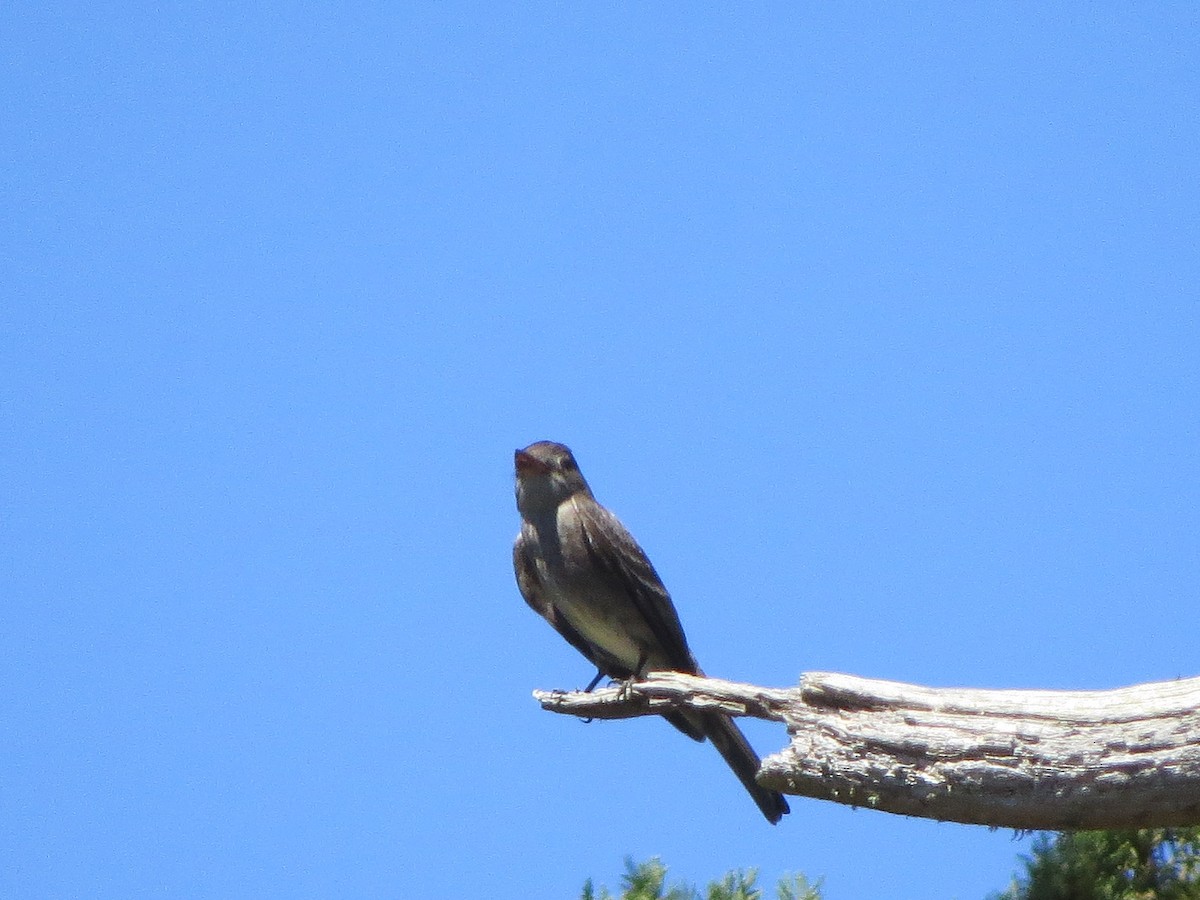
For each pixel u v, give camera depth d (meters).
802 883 12.57
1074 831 10.76
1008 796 10.29
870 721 10.76
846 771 10.73
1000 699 10.60
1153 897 11.43
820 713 11.16
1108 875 11.55
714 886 12.91
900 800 10.66
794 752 11.02
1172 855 11.59
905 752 10.54
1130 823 10.21
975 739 10.38
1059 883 11.52
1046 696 10.55
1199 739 9.94
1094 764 10.08
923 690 10.81
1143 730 10.09
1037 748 10.23
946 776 10.38
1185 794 9.95
